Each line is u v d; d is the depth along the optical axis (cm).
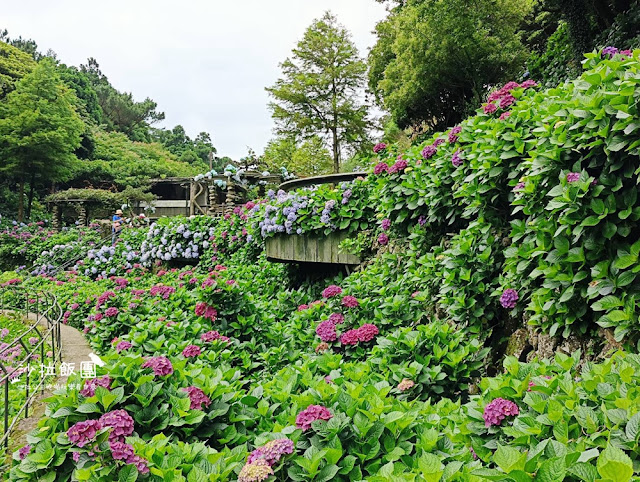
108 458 145
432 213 354
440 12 877
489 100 329
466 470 128
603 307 188
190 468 146
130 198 2047
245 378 279
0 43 2648
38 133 1897
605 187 198
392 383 221
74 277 1022
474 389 254
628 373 133
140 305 432
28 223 1941
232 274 660
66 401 166
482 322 281
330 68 1997
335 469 136
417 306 324
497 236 293
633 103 186
